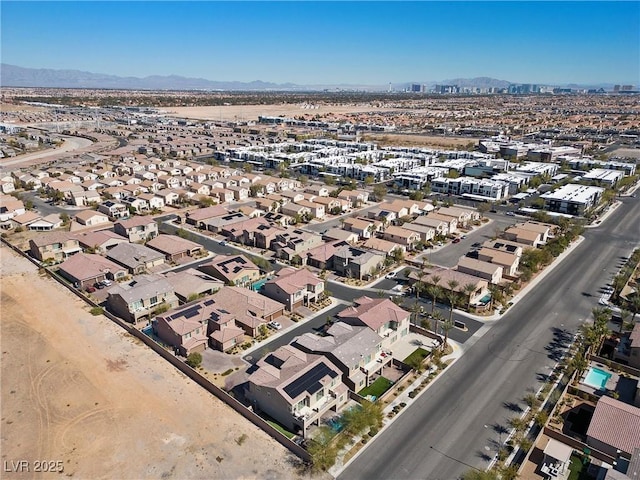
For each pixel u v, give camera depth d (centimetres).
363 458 4606
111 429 4912
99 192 14600
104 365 6031
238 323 6900
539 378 5894
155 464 4478
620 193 15500
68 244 9738
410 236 10338
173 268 9269
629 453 4425
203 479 4312
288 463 4519
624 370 6059
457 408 5338
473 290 7631
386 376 5972
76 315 7325
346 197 14238
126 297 7094
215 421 5069
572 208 13188
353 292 8269
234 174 17500
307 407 5000
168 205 13975
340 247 9575
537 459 4622
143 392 5516
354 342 5916
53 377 5762
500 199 14950
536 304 7844
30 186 15525
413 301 7950
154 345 6419
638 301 7169
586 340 6391
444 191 16038
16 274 8856
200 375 5700
